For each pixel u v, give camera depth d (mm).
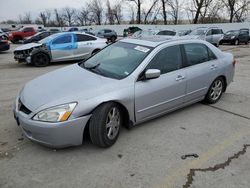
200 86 5199
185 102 4996
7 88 7129
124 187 2984
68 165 3365
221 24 36219
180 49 4805
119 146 3842
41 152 3639
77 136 3480
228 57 5953
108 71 4234
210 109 5461
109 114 3684
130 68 4160
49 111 3326
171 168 3354
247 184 3078
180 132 4359
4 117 4844
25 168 3291
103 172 3240
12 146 3789
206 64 5301
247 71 10016
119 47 4840
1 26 60219
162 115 4949
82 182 3053
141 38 5086
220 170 3334
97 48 12609
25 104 3533
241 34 25984
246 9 45562
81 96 3500
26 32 28375
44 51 11281
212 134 4332
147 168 3342
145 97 4105
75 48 12016
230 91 6918
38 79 4277
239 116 5129
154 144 3938
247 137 4254
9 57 14867
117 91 3746
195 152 3756
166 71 4492
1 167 3303
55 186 2980
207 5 44438
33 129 3367
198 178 3166
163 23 49500
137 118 4133
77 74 4199
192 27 37031
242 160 3570
